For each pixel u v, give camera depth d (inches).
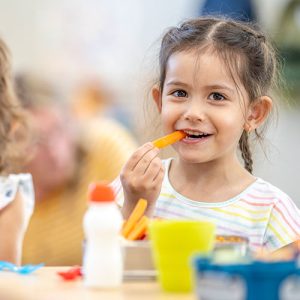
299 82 185.0
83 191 140.7
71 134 142.9
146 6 189.0
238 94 90.7
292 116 188.1
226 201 91.3
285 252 61.3
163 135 99.3
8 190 112.7
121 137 146.0
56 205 140.6
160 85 96.4
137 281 66.7
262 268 51.6
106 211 63.2
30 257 139.6
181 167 94.1
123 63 186.9
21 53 186.7
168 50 92.6
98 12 187.6
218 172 92.0
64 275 68.1
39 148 139.2
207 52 90.0
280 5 190.9
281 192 92.7
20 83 150.2
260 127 103.9
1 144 122.0
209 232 62.3
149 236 68.0
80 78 185.6
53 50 186.9
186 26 95.5
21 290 62.9
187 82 88.7
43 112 145.7
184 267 61.3
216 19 97.8
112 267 63.1
